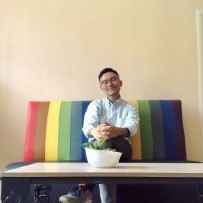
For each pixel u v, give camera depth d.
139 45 2.45
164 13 2.47
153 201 1.91
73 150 2.12
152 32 2.46
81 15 2.48
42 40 2.47
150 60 2.44
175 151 2.11
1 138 2.39
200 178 1.07
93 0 2.48
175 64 2.43
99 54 2.45
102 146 1.34
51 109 2.25
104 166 1.26
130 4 2.48
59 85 2.44
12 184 1.08
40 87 2.44
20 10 2.49
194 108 2.39
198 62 2.42
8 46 2.47
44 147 2.14
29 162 1.95
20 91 2.44
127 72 2.44
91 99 2.43
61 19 2.48
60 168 1.24
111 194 1.56
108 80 2.10
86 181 1.09
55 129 2.18
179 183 1.08
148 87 2.42
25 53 2.47
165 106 2.23
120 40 2.46
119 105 2.11
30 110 2.25
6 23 2.49
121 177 1.08
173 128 2.16
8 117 2.41
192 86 2.41
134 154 2.11
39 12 2.49
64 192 1.88
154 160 2.01
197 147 2.35
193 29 2.45
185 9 2.47
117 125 2.03
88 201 1.71
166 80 2.42
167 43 2.45
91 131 1.77
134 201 1.91
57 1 2.50
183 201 1.90
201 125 2.36
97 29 2.47
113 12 2.48
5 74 2.45
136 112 2.06
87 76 2.44
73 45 2.46
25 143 2.18
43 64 2.46
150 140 2.13
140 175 1.07
